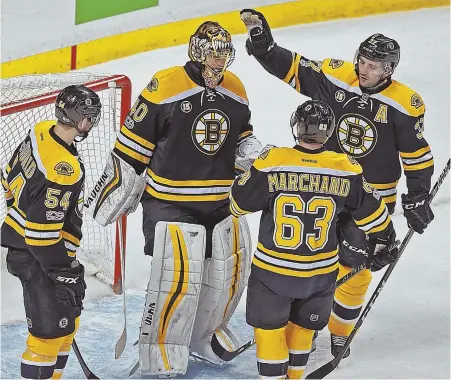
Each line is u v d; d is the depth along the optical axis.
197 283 12.41
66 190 10.70
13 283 15.44
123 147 12.34
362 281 13.16
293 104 23.31
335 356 13.47
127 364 13.19
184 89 12.09
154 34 25.97
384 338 13.91
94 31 25.27
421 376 12.74
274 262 11.38
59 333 11.37
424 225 13.00
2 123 16.41
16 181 10.98
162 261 12.31
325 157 11.27
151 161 12.55
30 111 16.66
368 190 11.55
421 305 14.95
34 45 24.81
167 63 25.28
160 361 12.62
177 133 12.19
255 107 23.03
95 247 16.17
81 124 10.91
